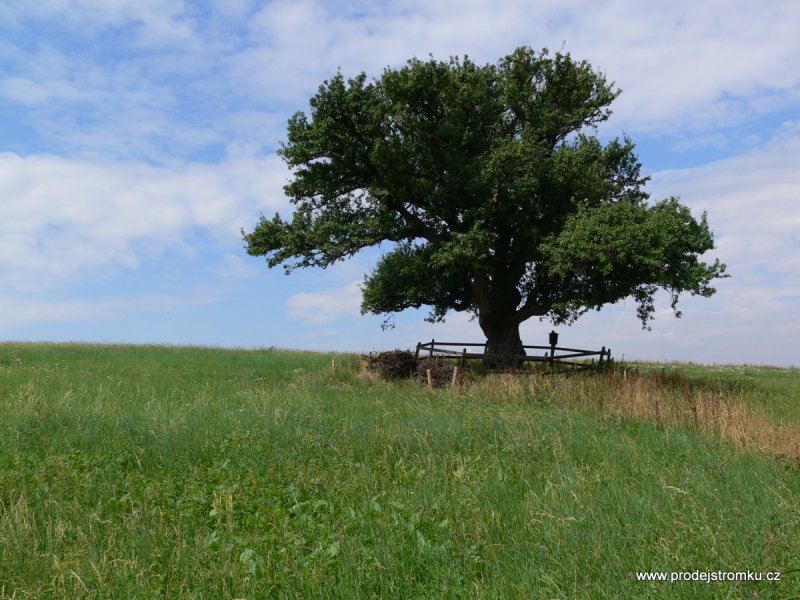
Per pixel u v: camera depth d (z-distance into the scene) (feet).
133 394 57.52
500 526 24.12
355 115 89.35
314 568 19.99
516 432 39.93
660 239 79.61
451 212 95.91
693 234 85.10
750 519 23.75
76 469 30.94
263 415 44.57
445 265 93.50
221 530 24.23
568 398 58.44
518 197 89.30
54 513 25.52
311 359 107.96
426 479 30.76
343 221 97.71
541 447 37.19
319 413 46.52
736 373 118.93
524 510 25.90
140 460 34.19
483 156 91.91
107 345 124.98
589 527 23.16
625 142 101.60
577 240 80.79
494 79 97.09
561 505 25.67
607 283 87.61
